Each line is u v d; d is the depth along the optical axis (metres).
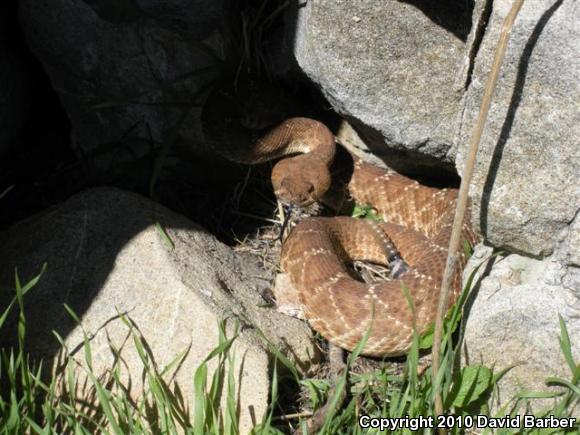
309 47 1.25
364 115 1.26
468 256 1.22
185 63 1.31
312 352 1.20
